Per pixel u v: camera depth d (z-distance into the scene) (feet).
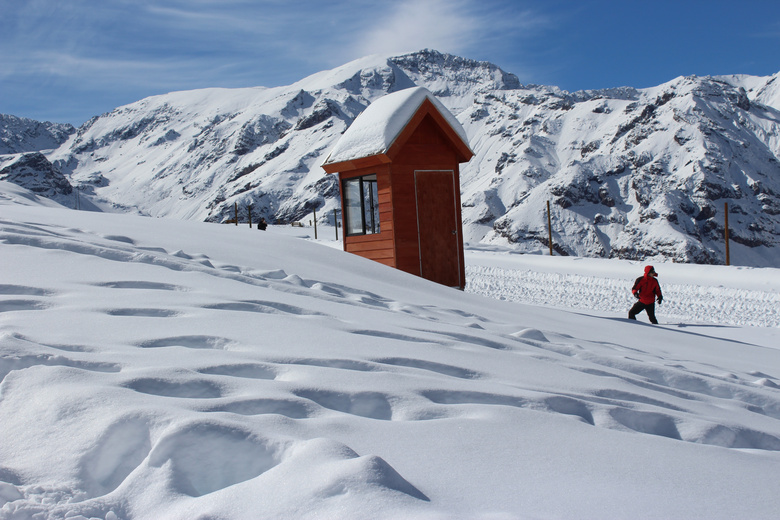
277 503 6.17
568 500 6.79
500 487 7.02
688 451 9.31
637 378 15.37
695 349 27.58
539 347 17.76
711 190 635.25
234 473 7.01
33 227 22.06
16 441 7.46
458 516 5.94
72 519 6.04
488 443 8.34
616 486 7.35
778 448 11.56
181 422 7.24
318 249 32.32
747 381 19.31
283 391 9.19
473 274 80.28
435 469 7.37
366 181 45.42
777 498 7.52
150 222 31.99
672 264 83.05
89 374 9.01
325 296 19.75
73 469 6.91
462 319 21.90
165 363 9.95
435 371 12.11
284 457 7.11
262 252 28.25
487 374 12.44
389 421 8.82
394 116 41.83
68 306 13.24
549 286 66.39
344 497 6.12
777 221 634.84
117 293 14.88
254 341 12.14
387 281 29.84
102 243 21.54
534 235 637.71
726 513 6.85
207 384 9.21
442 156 43.93
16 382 8.71
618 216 650.84
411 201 42.57
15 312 12.46
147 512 6.26
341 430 8.20
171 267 19.33
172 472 6.71
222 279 18.65
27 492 6.46
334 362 11.23
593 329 28.32
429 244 43.14
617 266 86.12
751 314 49.83
